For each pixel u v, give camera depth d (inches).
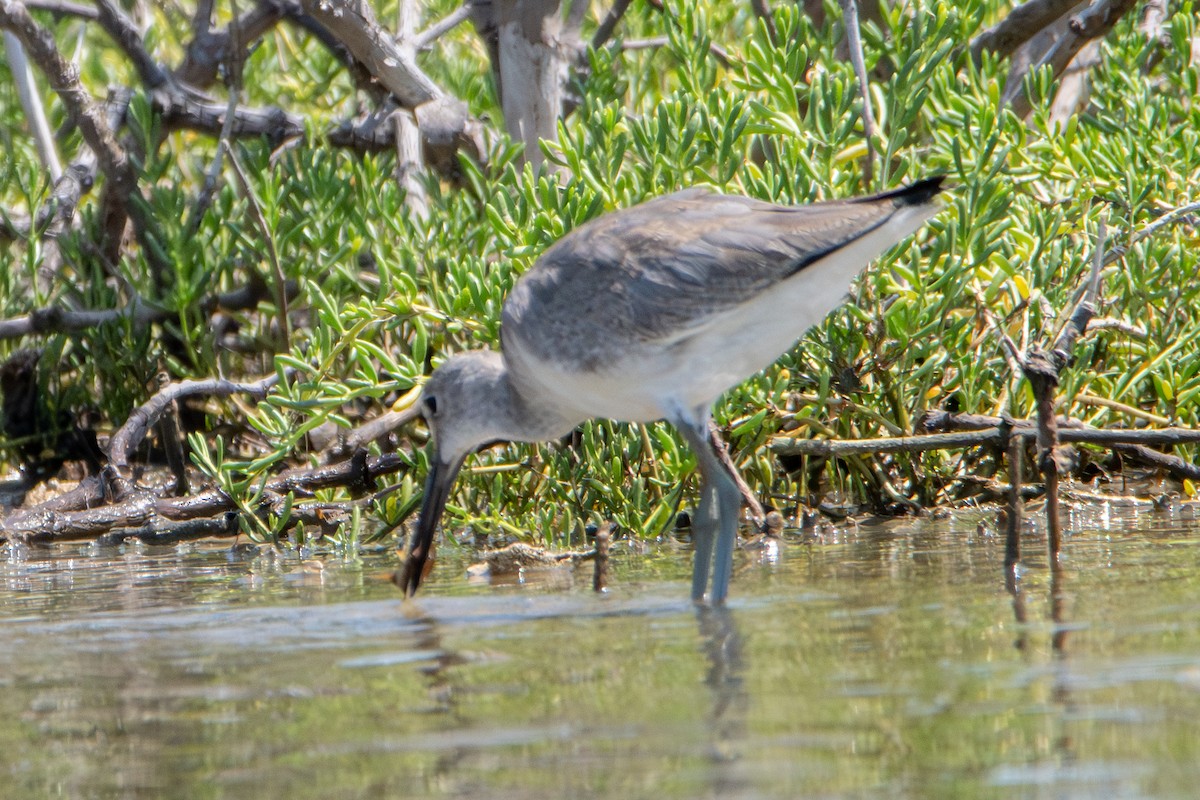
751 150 577.3
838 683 230.4
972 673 232.1
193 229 547.2
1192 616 267.3
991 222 448.8
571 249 354.6
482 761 198.1
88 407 590.9
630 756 196.7
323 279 554.6
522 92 559.5
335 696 240.7
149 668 272.5
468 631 297.4
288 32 759.1
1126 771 180.7
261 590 375.6
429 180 537.0
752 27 692.1
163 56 765.3
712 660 253.3
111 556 454.9
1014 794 175.8
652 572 379.2
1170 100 528.1
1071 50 546.3
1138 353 478.9
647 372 346.9
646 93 675.4
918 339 450.6
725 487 341.4
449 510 446.9
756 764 190.4
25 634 316.2
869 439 447.8
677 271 339.9
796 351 460.4
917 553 384.2
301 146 593.3
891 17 483.5
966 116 464.1
